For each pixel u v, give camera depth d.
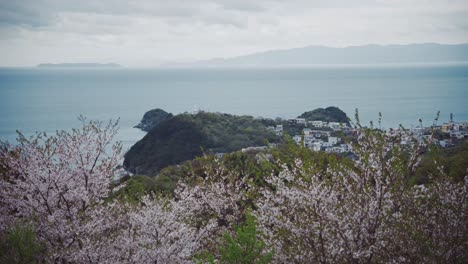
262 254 9.77
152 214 12.74
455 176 10.46
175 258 12.63
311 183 9.67
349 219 9.01
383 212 9.11
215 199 16.00
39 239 11.66
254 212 10.53
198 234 14.18
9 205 12.80
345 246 8.92
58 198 12.34
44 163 12.26
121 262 12.18
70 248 11.62
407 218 9.01
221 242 13.44
